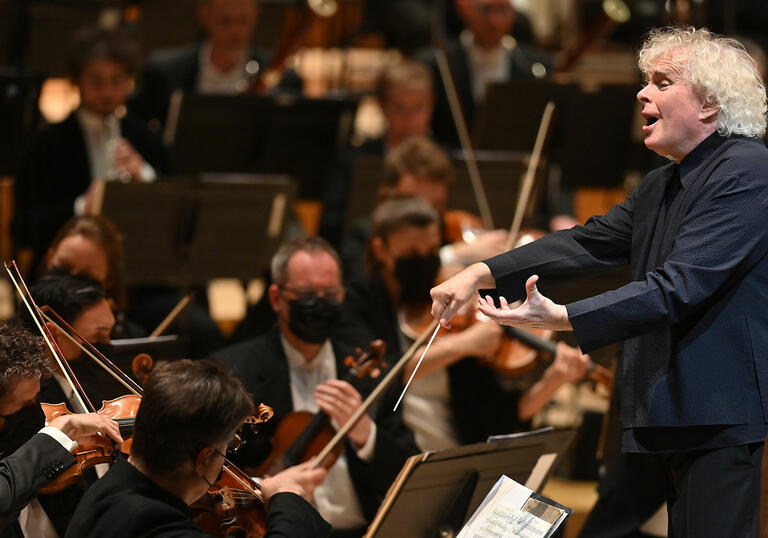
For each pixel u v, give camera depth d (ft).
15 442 23.84
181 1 63.16
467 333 34.32
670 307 22.22
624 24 75.97
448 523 26.53
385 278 35.55
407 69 53.88
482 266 24.75
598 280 33.12
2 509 21.57
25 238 48.34
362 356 31.71
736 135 23.57
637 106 55.57
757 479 22.77
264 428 30.71
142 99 57.88
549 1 78.79
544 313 22.27
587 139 55.52
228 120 51.90
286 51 56.85
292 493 23.39
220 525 23.95
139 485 21.52
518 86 54.29
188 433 21.30
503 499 24.90
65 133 48.60
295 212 56.39
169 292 48.34
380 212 35.81
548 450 28.02
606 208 63.46
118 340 30.17
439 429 34.78
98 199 43.37
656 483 30.63
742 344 22.93
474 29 61.16
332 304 31.27
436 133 60.49
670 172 24.45
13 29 58.80
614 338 22.33
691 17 49.14
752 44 64.44
